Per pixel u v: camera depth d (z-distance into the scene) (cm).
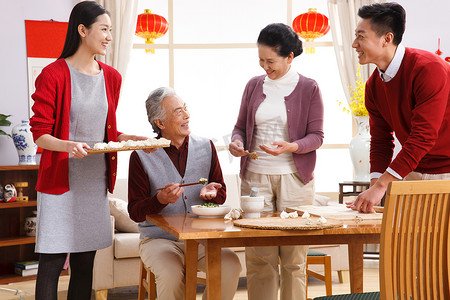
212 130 612
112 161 261
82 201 253
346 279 461
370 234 208
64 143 229
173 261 240
